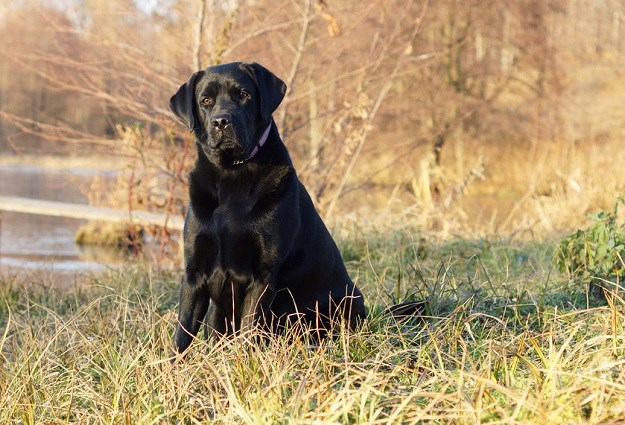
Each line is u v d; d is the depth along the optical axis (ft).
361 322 15.05
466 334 13.69
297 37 33.86
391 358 12.28
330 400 9.81
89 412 11.42
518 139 68.33
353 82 31.35
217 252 13.41
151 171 30.94
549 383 9.87
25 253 38.24
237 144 13.01
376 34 31.55
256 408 9.79
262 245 13.33
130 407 10.82
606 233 16.01
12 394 11.53
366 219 29.81
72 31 29.63
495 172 67.56
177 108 14.33
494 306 15.30
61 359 13.21
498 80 70.28
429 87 53.72
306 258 14.33
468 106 60.49
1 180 78.13
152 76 30.12
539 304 15.03
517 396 9.27
